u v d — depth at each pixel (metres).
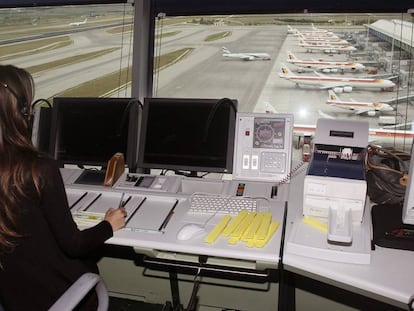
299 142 2.29
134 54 2.45
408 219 1.37
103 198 1.84
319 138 1.69
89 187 1.92
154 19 2.47
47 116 2.22
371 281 1.21
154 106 2.08
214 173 2.16
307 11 2.25
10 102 1.06
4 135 1.06
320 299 2.10
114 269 2.38
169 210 1.70
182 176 2.03
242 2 2.31
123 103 2.12
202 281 2.25
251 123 1.98
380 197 1.72
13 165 1.05
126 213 1.62
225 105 2.00
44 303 1.19
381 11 2.15
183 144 2.03
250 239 1.41
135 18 2.41
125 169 2.09
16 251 1.14
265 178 1.94
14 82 1.08
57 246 1.21
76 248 1.23
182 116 2.04
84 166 2.23
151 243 1.44
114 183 1.95
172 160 2.04
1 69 1.09
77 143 2.15
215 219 1.61
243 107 2.50
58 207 1.15
